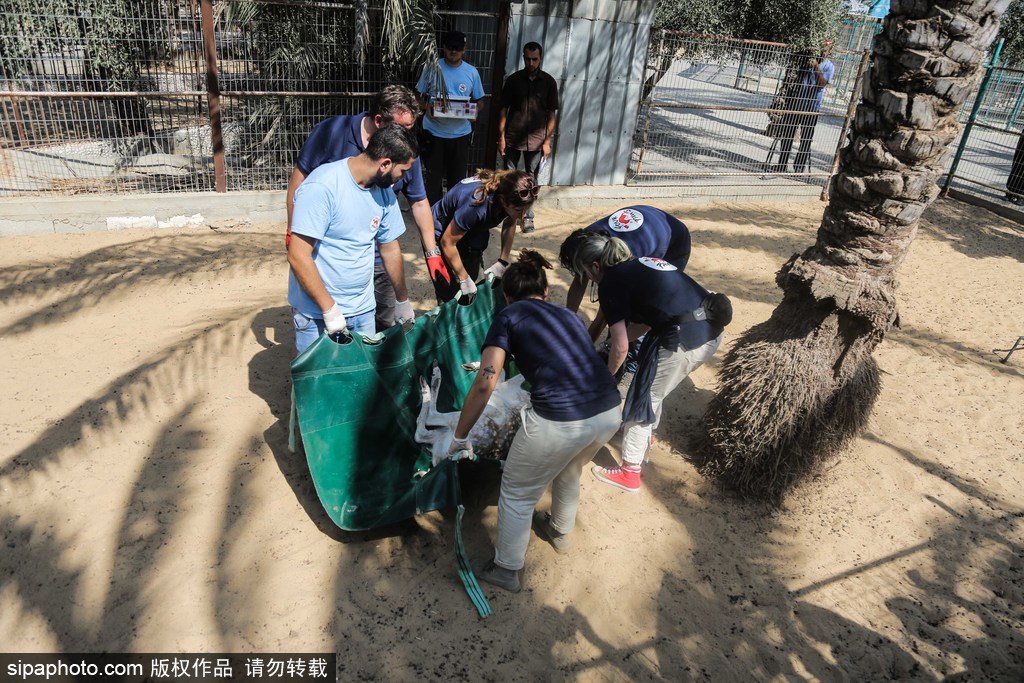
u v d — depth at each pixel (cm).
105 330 521
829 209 412
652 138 1277
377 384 351
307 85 790
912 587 378
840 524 415
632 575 363
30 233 680
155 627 307
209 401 450
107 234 698
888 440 496
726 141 1334
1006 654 345
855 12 1538
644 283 368
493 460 374
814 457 423
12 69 781
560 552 370
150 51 799
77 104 812
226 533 353
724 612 350
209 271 629
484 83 855
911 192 378
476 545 366
